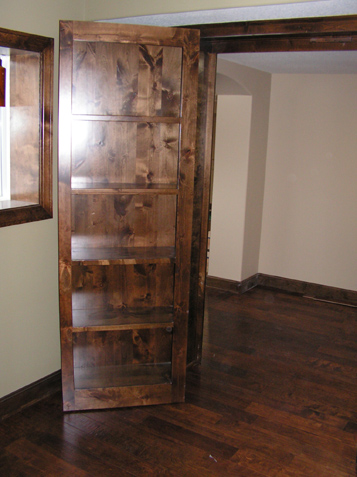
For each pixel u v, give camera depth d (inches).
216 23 103.4
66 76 91.4
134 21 106.7
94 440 96.9
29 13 97.0
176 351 108.0
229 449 95.9
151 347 117.7
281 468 91.0
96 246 110.1
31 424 101.6
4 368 102.5
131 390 107.7
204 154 116.4
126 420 104.0
